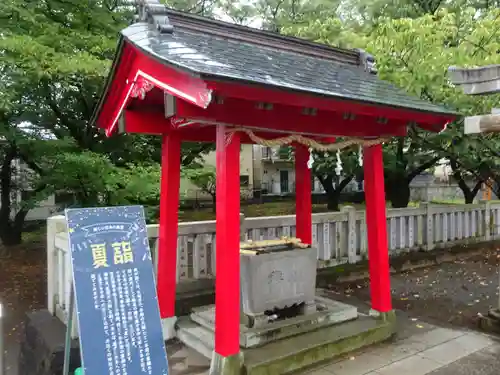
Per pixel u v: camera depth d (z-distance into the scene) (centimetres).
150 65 364
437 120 486
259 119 394
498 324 528
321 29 811
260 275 457
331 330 480
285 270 478
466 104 646
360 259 838
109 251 324
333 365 438
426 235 938
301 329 467
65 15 864
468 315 609
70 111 987
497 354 466
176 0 1059
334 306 523
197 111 359
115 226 333
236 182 391
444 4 885
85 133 980
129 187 800
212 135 519
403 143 1197
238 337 394
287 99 355
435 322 575
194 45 391
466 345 491
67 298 495
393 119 483
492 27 615
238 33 455
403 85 645
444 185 2491
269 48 475
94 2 878
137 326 316
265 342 441
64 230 545
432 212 945
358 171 1552
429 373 420
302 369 427
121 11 966
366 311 583
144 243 339
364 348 480
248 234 674
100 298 311
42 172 997
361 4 953
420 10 921
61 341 447
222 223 388
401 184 1498
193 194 2369
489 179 1185
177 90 338
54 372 427
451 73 473
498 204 1108
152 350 317
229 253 387
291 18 1238
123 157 1002
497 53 617
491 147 718
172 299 502
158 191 803
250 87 324
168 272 498
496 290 737
